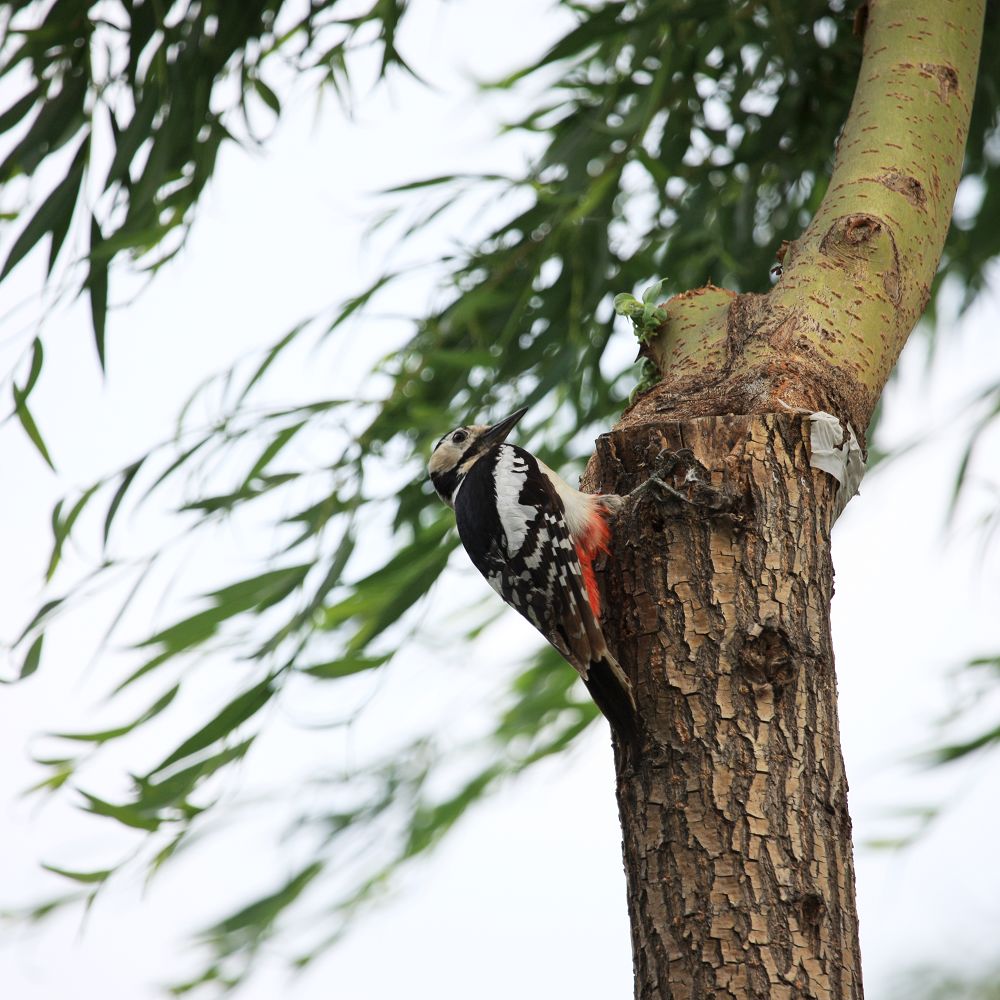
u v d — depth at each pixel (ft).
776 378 22.04
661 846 18.84
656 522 21.25
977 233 37.88
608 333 36.35
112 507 30.63
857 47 34.81
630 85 35.12
